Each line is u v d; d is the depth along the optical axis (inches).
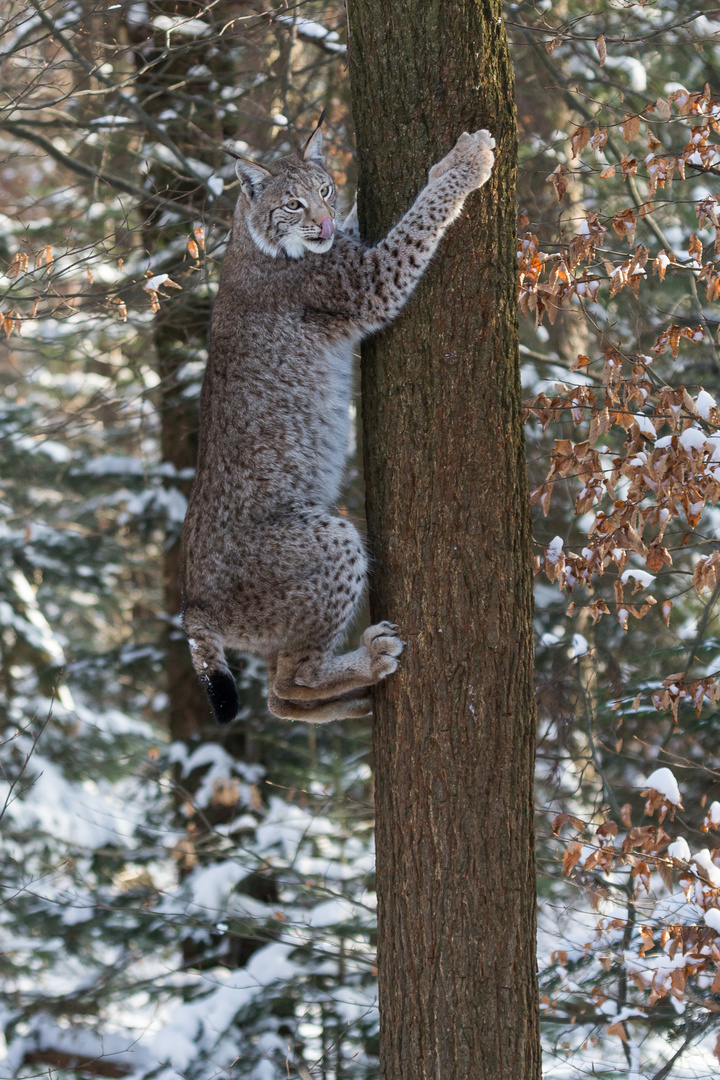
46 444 778.8
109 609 928.9
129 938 599.5
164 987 564.4
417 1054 263.9
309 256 306.7
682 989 309.3
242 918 513.3
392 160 274.4
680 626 592.4
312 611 299.7
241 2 516.4
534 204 526.0
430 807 263.6
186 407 609.9
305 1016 518.3
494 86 268.8
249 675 607.8
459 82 266.8
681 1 542.3
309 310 307.7
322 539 297.3
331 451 316.2
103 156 515.8
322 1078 458.9
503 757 262.5
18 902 605.6
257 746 630.5
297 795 593.9
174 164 548.7
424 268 267.6
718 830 345.7
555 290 322.3
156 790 708.7
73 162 507.2
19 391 1029.8
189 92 552.1
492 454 263.3
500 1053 259.6
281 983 502.3
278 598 302.7
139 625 938.7
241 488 309.0
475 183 264.8
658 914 409.4
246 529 306.8
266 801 615.5
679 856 314.8
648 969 339.9
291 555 300.5
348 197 529.3
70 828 629.6
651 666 539.2
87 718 716.7
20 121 492.4
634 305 479.5
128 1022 685.3
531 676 269.3
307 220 301.6
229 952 591.8
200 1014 503.2
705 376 544.7
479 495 262.5
